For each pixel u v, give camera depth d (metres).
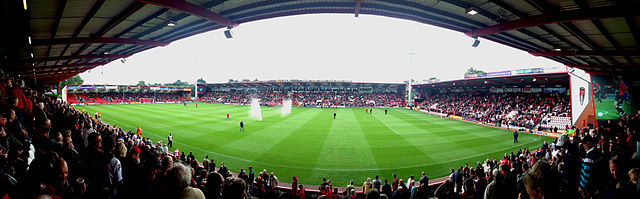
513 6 7.35
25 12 5.92
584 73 23.19
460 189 9.77
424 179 9.84
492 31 9.05
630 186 3.30
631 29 8.06
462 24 9.73
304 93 75.81
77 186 3.56
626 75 21.02
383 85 74.50
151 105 59.81
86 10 7.34
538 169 1.81
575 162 4.85
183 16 9.06
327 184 9.87
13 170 4.07
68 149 4.85
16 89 7.42
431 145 18.70
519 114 33.38
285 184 11.59
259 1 8.39
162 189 2.81
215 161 14.75
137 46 14.38
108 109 45.28
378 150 17.14
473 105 44.97
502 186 2.75
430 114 44.41
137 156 3.87
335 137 21.41
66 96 59.19
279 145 18.39
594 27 8.27
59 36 9.60
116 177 3.93
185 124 28.08
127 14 7.70
